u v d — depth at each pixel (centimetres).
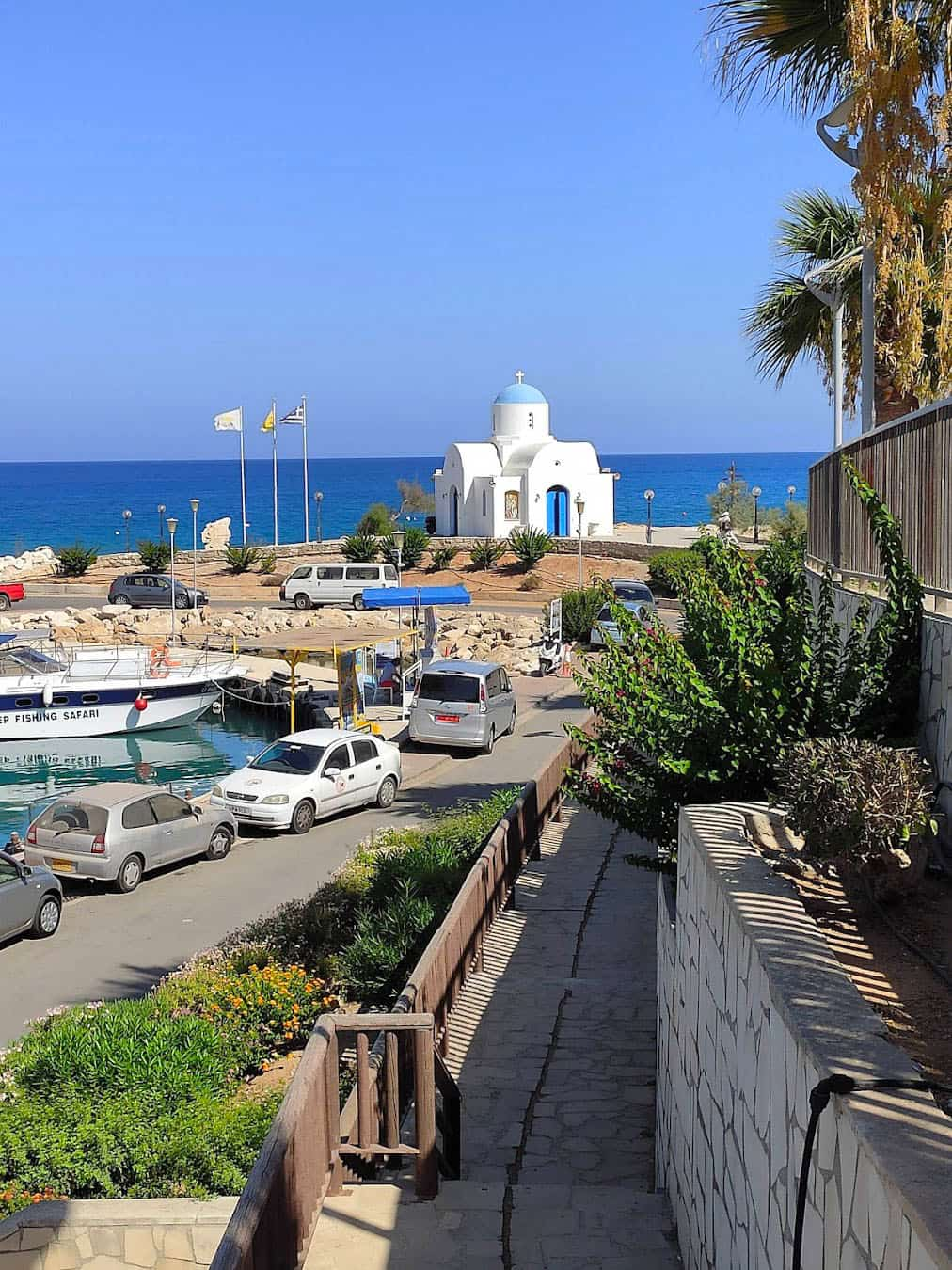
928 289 908
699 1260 575
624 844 1767
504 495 6638
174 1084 960
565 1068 999
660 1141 765
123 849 1825
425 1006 952
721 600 854
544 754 2792
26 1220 763
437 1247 632
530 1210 671
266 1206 549
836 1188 319
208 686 3572
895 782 522
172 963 1523
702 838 595
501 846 1428
